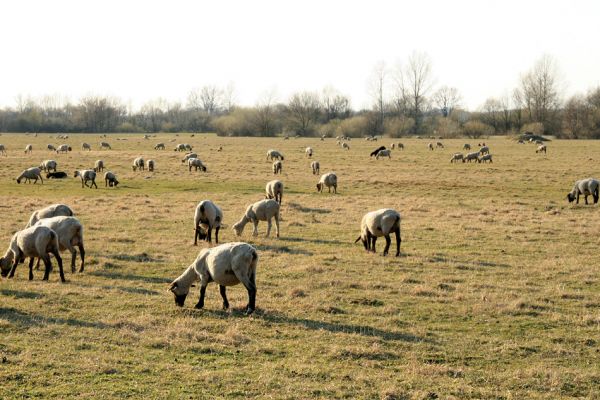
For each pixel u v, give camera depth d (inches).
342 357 514.6
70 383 442.3
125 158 3107.8
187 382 451.8
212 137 6496.1
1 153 3459.6
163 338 545.3
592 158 3142.2
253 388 444.1
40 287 717.9
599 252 994.7
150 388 438.6
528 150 3949.3
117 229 1159.6
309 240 1074.7
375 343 544.1
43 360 483.2
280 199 1459.2
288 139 5890.8
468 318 638.5
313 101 7524.6
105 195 1722.4
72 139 5629.9
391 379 468.8
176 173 2367.1
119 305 653.9
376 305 684.1
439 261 919.7
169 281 771.4
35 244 740.7
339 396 434.9
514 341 567.5
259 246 1007.6
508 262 920.3
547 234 1157.7
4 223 1192.8
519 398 440.8
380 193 1809.8
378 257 933.2
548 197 1733.5
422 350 538.9
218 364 492.7
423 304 686.5
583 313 660.1
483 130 6161.4
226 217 1317.7
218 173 2372.0
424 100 7529.5
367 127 6963.6
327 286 761.0
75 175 2169.0
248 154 3486.7
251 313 627.8
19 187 1908.2
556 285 781.9
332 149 4062.5
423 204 1573.6
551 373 484.4
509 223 1286.9
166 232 1130.0
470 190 1886.1
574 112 6092.5
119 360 491.2
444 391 447.8
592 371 494.3
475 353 535.2
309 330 583.8
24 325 574.2
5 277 767.1
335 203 1574.8
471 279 810.2
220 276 625.0
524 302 684.7
